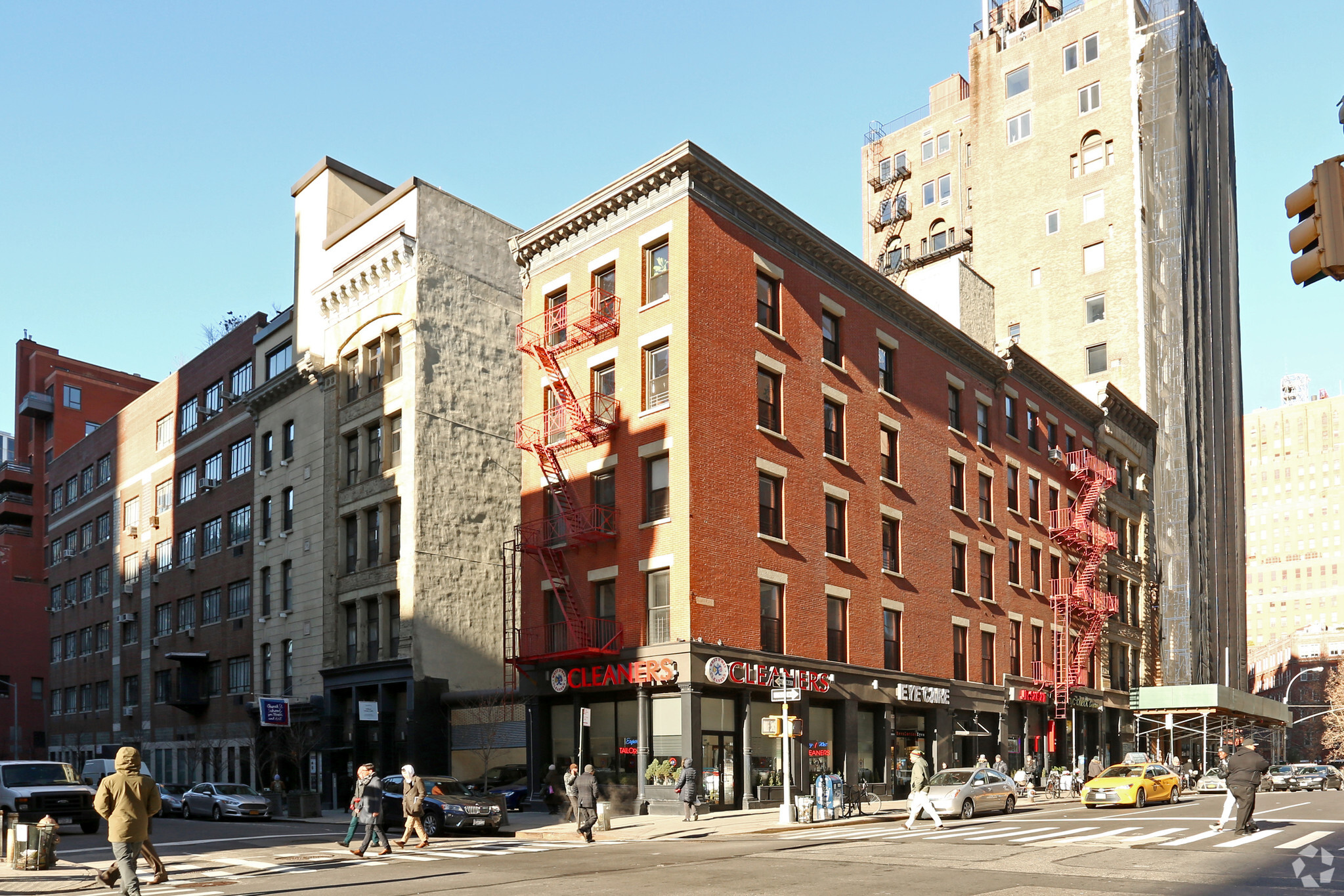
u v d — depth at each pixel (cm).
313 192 5188
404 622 4256
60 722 7462
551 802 3553
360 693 4478
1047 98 8250
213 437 5906
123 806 1427
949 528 4700
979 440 5084
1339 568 18312
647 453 3512
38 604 8938
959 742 4644
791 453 3816
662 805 3291
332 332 4862
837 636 3950
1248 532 19475
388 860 2153
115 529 7025
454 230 4625
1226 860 1855
